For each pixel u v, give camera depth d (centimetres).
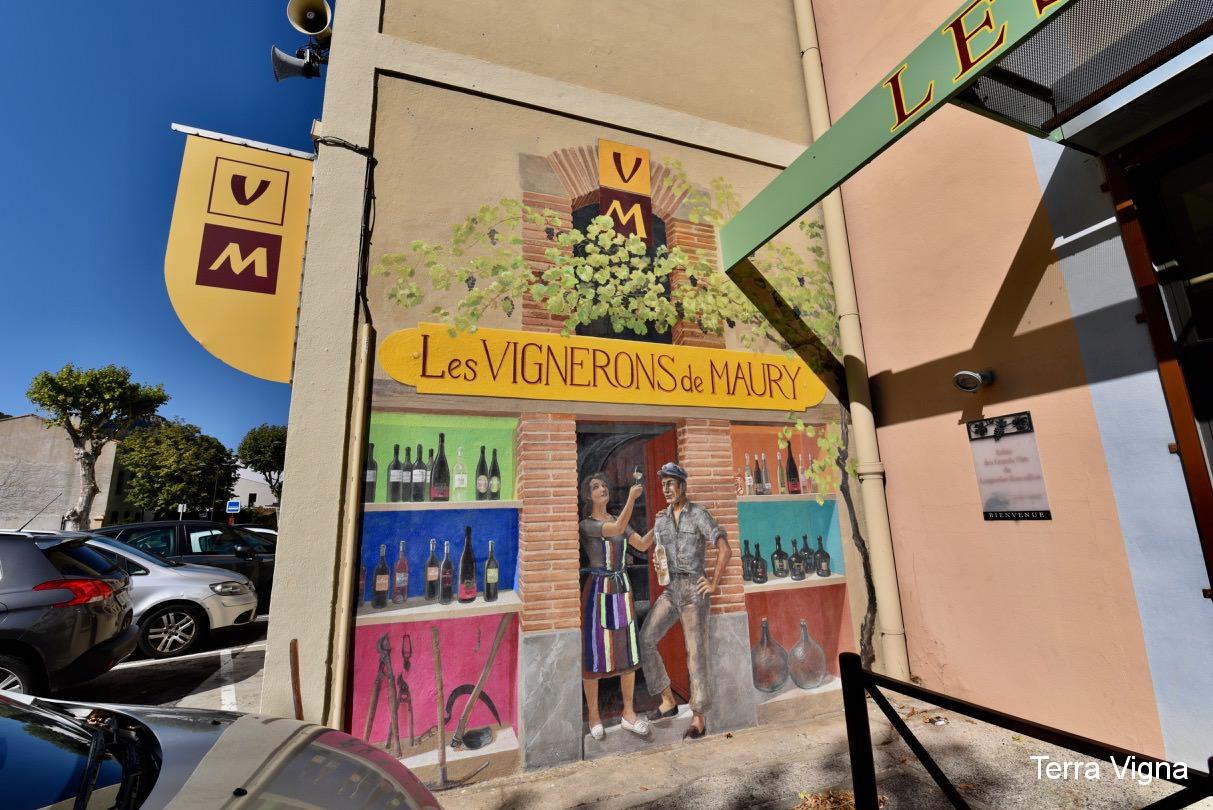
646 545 377
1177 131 286
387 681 305
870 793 192
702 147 468
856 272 487
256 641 717
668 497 389
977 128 393
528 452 355
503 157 396
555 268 392
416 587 321
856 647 420
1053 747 321
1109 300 314
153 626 617
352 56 368
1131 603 298
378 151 364
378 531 319
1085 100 277
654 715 352
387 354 338
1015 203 366
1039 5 228
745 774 307
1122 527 304
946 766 305
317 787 168
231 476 4084
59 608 417
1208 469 272
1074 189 333
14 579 412
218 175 331
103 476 3456
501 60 412
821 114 520
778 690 390
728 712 370
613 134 438
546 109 417
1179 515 281
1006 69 265
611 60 454
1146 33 242
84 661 429
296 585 292
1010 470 360
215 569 683
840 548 434
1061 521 332
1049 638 334
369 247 349
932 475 412
